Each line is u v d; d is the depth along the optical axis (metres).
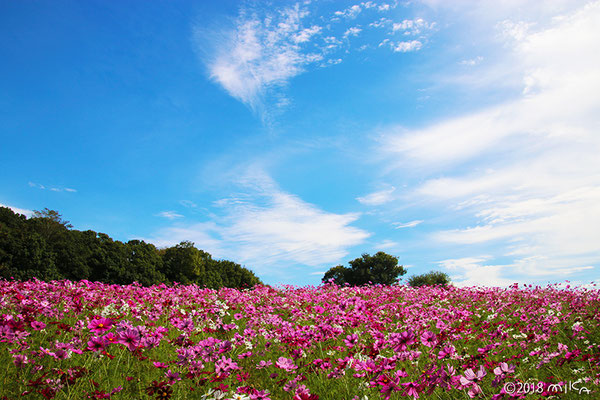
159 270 35.72
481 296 12.34
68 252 28.80
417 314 8.09
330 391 4.69
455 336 6.30
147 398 4.23
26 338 5.66
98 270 30.38
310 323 8.30
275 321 7.07
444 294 12.59
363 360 4.63
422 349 6.07
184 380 4.50
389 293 12.67
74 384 4.10
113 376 4.71
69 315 7.34
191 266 37.00
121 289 10.49
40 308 6.04
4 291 7.55
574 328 6.58
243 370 5.32
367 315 7.09
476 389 3.46
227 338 6.82
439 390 4.53
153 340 4.45
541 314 8.40
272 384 5.02
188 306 9.38
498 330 6.48
